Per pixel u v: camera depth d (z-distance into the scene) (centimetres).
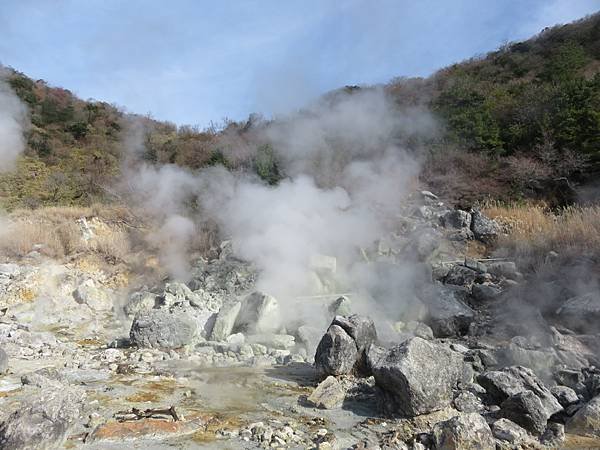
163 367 691
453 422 414
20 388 549
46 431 400
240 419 488
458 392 523
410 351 507
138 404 522
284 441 428
